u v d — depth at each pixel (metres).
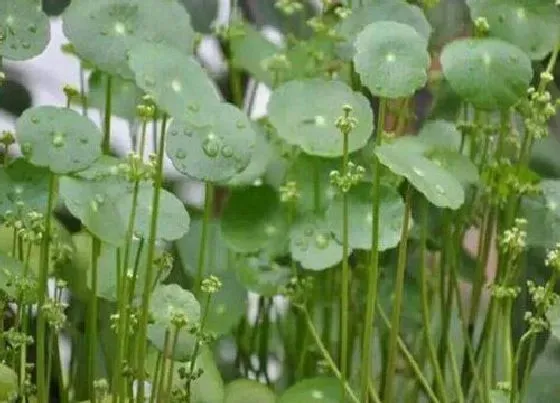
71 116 0.79
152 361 0.84
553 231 0.87
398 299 0.82
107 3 0.82
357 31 0.88
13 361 0.82
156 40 0.82
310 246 0.86
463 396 0.88
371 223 0.83
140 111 0.79
